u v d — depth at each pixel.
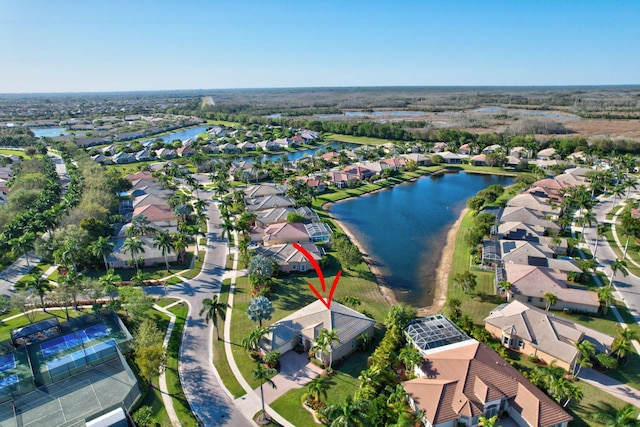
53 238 95.50
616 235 109.12
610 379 56.72
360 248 106.06
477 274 89.19
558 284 77.19
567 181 150.25
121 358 60.34
